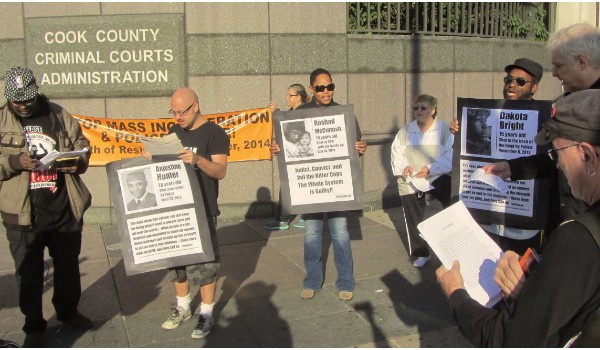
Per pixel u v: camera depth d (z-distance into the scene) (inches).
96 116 278.7
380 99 312.7
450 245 86.5
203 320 163.3
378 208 313.6
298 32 286.8
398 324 168.9
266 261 227.8
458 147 146.2
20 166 141.9
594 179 63.5
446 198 215.2
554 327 60.7
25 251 152.7
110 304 187.2
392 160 222.1
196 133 163.6
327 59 293.6
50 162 142.1
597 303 59.9
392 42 313.3
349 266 186.9
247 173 285.4
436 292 193.2
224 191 285.4
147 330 167.5
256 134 280.8
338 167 178.9
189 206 158.2
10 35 277.7
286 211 181.5
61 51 276.4
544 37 431.8
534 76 156.3
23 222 149.7
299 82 289.4
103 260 231.5
